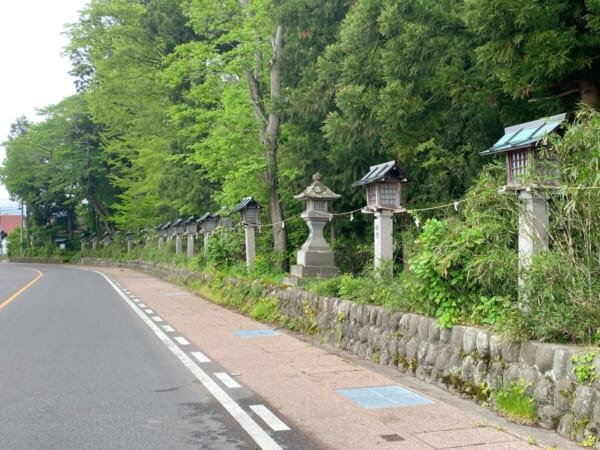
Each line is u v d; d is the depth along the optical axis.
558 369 5.02
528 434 4.95
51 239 65.81
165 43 28.78
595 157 5.50
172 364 8.23
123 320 13.20
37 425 5.44
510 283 6.44
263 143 20.39
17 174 55.75
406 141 12.42
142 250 41.62
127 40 32.25
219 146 20.17
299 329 11.07
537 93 10.50
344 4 17.12
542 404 5.13
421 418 5.48
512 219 6.73
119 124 40.44
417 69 11.53
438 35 11.49
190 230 27.25
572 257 5.55
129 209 41.94
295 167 18.72
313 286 11.01
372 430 5.17
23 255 68.25
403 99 11.46
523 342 5.48
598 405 4.56
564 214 5.82
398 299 7.84
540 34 8.79
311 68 18.02
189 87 25.94
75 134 54.50
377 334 8.19
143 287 23.86
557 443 4.68
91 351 9.27
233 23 20.70
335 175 17.22
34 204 63.22
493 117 12.56
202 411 5.88
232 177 20.06
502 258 6.32
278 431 5.20
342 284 10.05
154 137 33.97
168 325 12.30
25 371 7.79
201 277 21.06
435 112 12.47
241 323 12.50
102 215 55.53
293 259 20.66
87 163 52.94
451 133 13.64
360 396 6.32
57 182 56.66
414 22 11.50
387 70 11.89
